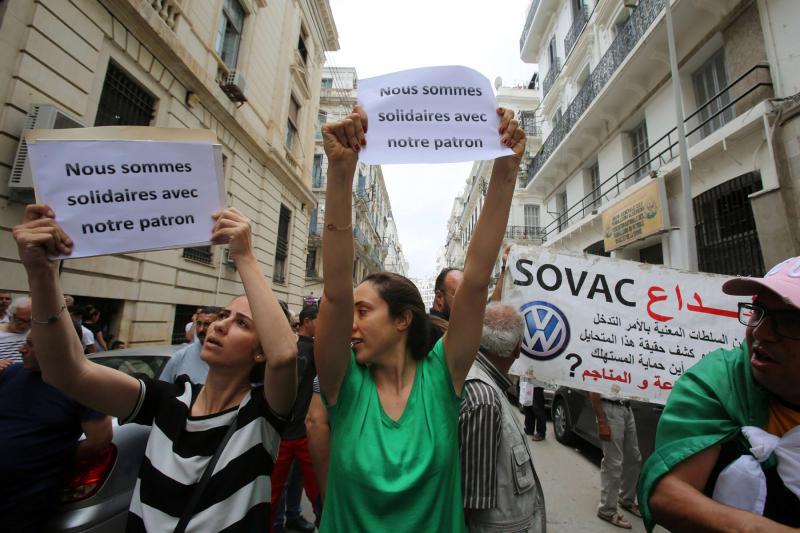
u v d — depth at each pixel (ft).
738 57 22.47
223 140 28.84
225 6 30.25
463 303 4.33
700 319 9.83
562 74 46.55
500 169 4.40
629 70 30.63
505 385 5.85
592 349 9.61
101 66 18.01
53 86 15.62
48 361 4.11
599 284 9.98
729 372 3.78
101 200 4.24
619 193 32.40
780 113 18.75
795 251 17.94
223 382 4.85
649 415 13.26
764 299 3.41
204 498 4.16
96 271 18.10
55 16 15.67
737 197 22.09
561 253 10.15
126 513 7.00
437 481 3.73
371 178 120.47
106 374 4.50
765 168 20.13
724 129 21.89
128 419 4.67
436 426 3.98
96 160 4.25
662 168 27.30
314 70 51.11
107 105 19.07
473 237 4.48
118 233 4.25
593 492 13.39
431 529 3.57
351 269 4.08
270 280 36.96
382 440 3.84
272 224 37.14
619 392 9.40
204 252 27.20
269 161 35.78
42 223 3.99
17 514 5.63
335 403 4.23
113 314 19.80
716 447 3.55
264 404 4.79
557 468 15.62
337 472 3.88
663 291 9.96
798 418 3.34
